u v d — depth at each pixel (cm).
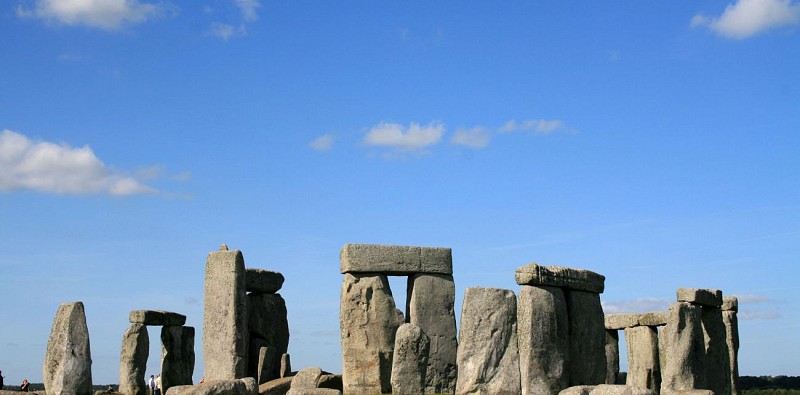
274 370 3297
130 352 3350
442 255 3112
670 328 2903
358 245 3048
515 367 2666
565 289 2848
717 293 3097
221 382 2630
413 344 2612
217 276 3094
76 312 2691
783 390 5300
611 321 3669
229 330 3031
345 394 2941
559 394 2555
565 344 2766
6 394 2852
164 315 3434
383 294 3045
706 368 3009
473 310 2673
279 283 3506
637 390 2464
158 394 3384
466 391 2623
